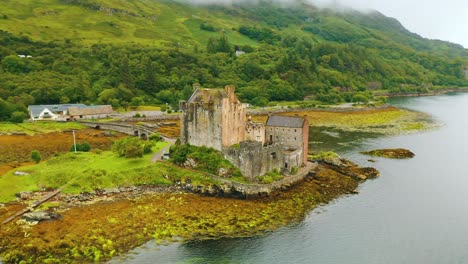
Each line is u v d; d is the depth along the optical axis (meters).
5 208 98.50
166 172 120.88
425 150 177.38
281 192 116.56
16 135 185.25
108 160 129.88
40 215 93.06
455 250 90.06
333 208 110.12
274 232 95.50
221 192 113.62
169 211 101.62
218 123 124.56
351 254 87.44
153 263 80.69
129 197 109.00
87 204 103.31
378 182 131.75
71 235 87.12
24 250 81.00
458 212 109.25
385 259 85.94
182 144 131.88
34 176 117.19
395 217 105.56
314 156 150.38
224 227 95.81
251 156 116.44
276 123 141.00
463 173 143.12
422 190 125.25
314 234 95.38
